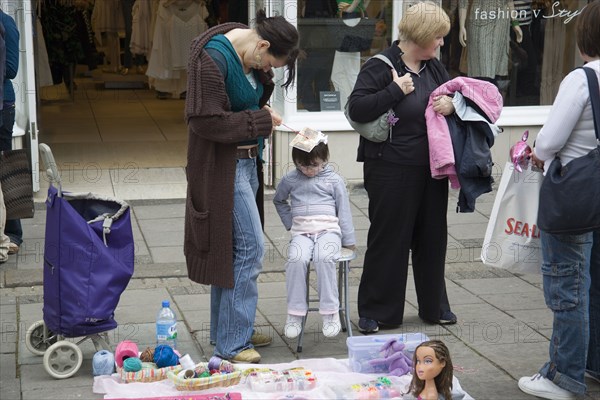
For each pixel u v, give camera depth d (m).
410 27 6.90
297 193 6.98
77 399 5.89
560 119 5.54
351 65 11.51
